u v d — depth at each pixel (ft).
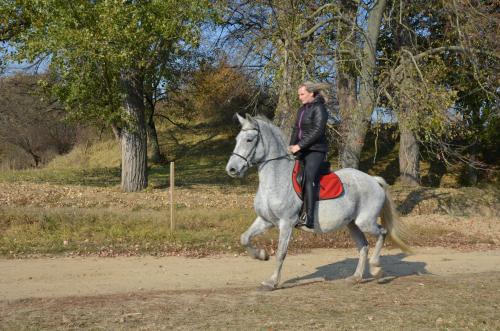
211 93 97.30
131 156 67.46
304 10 47.60
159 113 123.03
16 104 92.32
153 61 64.23
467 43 51.44
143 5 56.54
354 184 27.12
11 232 39.70
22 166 127.24
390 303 23.17
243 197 64.64
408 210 62.69
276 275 25.80
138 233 40.45
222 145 124.98
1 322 19.49
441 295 24.90
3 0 59.16
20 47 57.57
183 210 51.88
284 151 25.40
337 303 23.02
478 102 70.74
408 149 77.56
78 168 112.47
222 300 23.39
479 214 63.41
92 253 35.47
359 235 28.30
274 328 18.94
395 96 46.83
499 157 101.14
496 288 26.68
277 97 49.14
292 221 25.36
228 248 38.22
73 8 54.80
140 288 26.55
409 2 56.44
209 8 56.75
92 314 20.70
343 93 50.24
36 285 26.78
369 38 49.96
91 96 60.49
